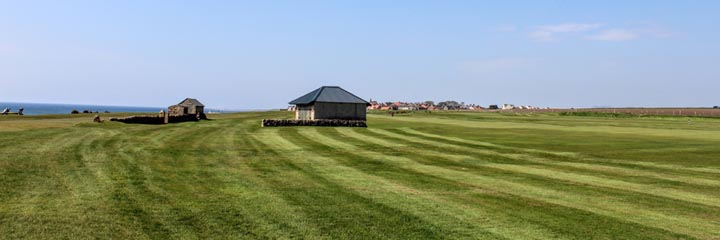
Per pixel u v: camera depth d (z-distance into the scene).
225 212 13.60
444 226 12.74
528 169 24.64
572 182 20.69
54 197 14.80
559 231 12.53
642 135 49.81
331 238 11.49
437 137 44.41
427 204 15.38
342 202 15.38
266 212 13.74
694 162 28.02
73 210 13.25
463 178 21.23
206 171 21.33
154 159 24.64
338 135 45.41
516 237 11.89
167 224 12.22
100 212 13.15
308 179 19.94
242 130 50.16
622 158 29.70
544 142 40.03
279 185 18.25
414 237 11.72
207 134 42.78
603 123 87.69
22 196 14.77
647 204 16.31
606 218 14.09
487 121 91.81
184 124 59.53
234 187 17.55
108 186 16.80
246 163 24.56
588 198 17.14
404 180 20.28
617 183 20.64
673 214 14.87
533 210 14.88
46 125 46.09
